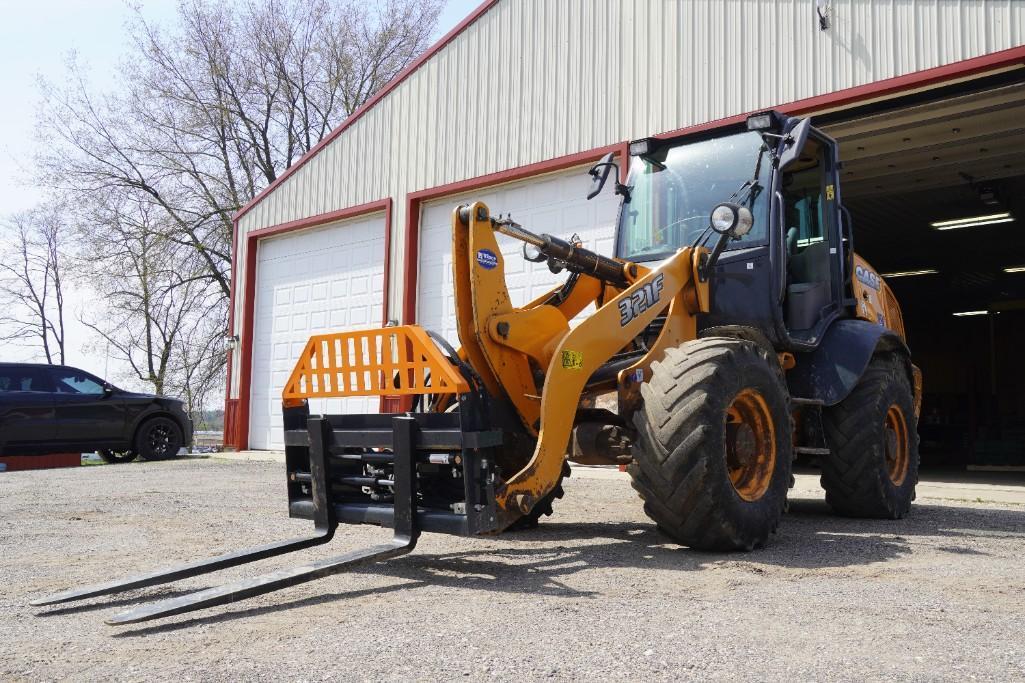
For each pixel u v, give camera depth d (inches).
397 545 135.4
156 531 194.5
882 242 633.6
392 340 143.9
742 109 339.3
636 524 202.1
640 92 373.7
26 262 1064.2
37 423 440.8
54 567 151.0
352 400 434.9
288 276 539.2
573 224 394.6
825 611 110.6
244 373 549.0
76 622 110.3
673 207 201.9
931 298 823.7
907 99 307.7
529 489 140.6
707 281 182.2
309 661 89.5
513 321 153.7
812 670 85.5
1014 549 161.9
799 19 325.7
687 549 161.8
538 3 418.3
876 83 303.9
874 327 206.2
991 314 712.4
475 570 142.6
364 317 489.1
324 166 519.5
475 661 88.9
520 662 88.5
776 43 331.6
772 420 165.2
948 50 289.6
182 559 158.7
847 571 138.5
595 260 173.9
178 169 945.5
